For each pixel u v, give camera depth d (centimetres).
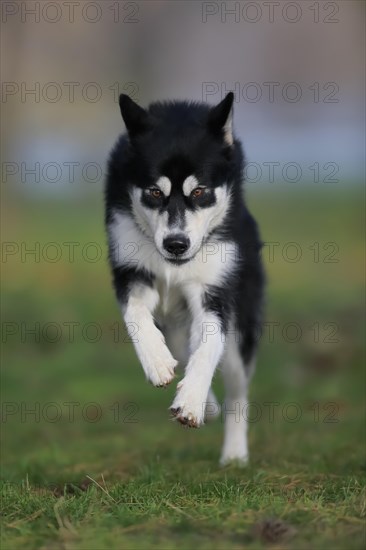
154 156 815
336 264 2380
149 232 835
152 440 1188
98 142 4309
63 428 1294
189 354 845
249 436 1134
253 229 941
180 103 891
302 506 668
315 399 1385
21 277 2202
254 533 593
